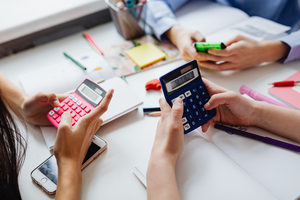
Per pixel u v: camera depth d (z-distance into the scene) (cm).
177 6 89
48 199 41
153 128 51
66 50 80
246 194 36
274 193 37
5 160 41
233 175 39
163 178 36
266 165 41
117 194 40
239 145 45
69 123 45
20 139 48
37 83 64
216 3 93
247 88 56
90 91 52
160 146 41
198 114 48
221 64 63
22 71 73
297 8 86
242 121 48
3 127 44
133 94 57
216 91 50
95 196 40
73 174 40
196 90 49
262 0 88
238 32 75
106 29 89
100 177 43
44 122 54
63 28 88
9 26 77
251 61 63
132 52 73
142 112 56
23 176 45
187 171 40
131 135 50
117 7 73
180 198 37
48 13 81
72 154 42
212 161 41
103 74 66
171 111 44
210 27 80
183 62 69
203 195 37
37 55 79
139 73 67
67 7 84
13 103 57
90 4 86
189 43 65
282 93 55
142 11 75
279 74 62
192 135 47
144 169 42
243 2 92
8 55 83
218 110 49
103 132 51
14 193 41
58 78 65
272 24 77
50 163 45
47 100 51
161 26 77
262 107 45
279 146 44
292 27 90
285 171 40
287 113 44
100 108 45
